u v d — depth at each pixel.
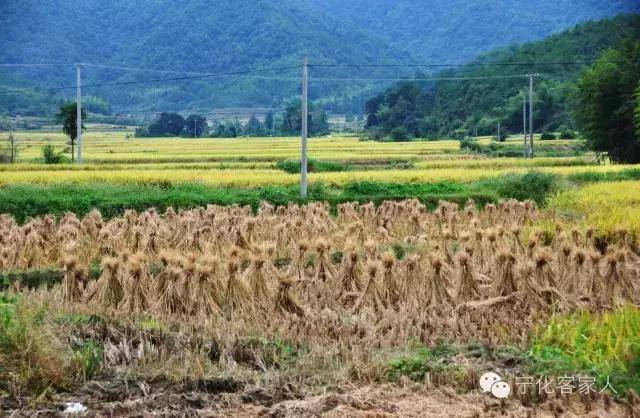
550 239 24.73
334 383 12.02
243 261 19.84
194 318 15.38
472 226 24.42
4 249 21.92
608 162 84.12
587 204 31.73
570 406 11.21
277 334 14.25
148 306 16.41
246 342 13.50
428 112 146.62
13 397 11.35
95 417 10.81
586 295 17.38
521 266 17.27
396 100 153.62
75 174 50.00
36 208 36.31
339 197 41.75
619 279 17.62
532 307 16.41
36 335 12.37
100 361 12.52
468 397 11.53
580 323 14.38
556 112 123.56
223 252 22.31
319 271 18.88
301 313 16.09
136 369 12.40
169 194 39.47
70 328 14.22
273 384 11.87
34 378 11.71
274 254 21.45
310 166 64.31
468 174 52.25
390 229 27.83
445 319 15.14
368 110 168.38
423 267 17.66
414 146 104.88
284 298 16.14
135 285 16.55
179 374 12.11
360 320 15.23
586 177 51.47
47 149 71.38
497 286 17.42
